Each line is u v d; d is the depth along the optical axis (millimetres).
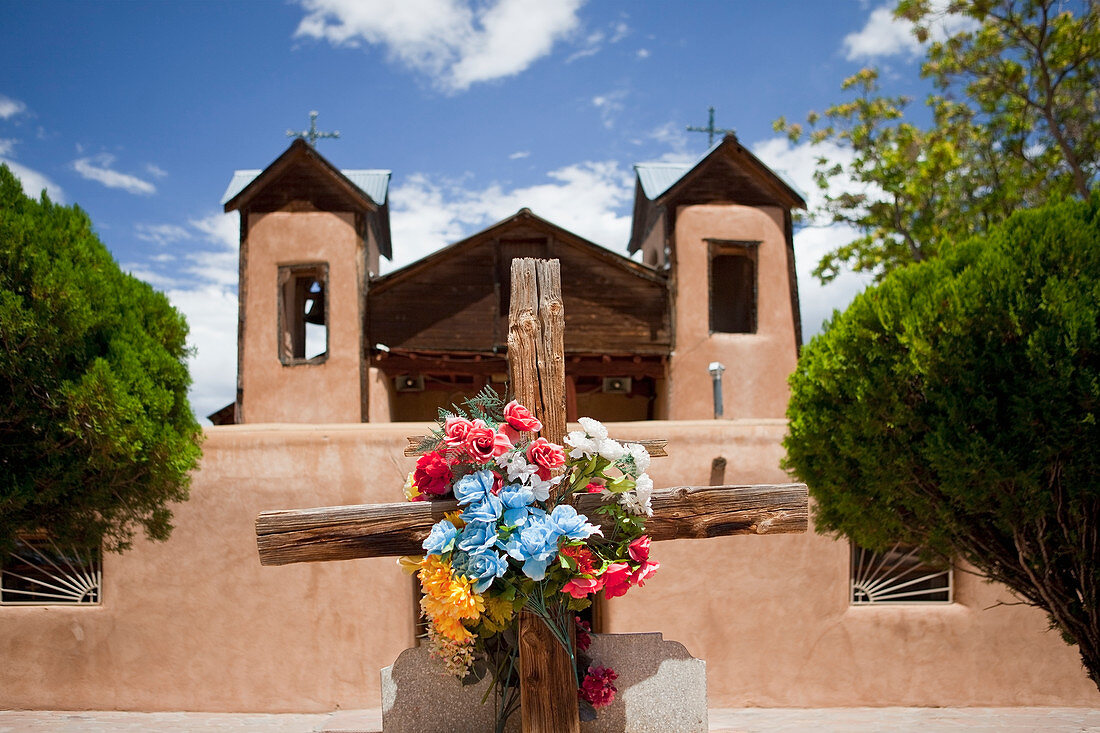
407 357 14289
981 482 5352
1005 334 5418
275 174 14258
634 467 3223
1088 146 16281
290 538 3041
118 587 8875
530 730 3154
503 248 14547
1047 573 5691
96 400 6270
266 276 14148
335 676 8844
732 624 8977
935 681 8961
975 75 17188
